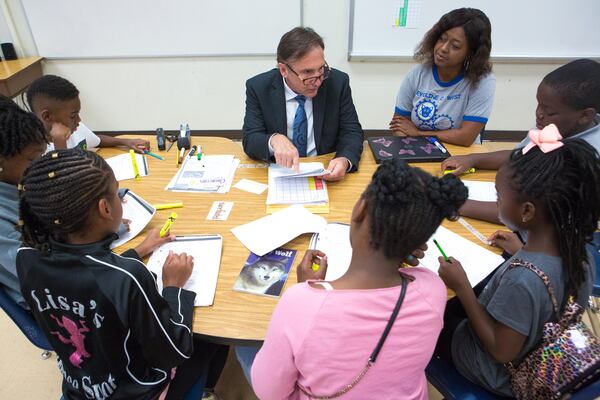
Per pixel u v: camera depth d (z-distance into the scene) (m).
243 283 1.04
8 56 3.09
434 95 2.04
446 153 1.68
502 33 3.04
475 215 1.30
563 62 3.12
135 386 0.90
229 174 1.58
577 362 0.81
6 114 1.02
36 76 3.14
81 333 0.83
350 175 1.57
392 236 0.65
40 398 1.55
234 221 1.29
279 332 0.69
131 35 3.13
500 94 3.31
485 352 0.98
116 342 0.84
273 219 1.27
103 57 3.22
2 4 2.94
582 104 1.26
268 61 3.23
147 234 1.24
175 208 1.37
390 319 0.66
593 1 2.88
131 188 1.49
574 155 0.79
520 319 0.83
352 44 3.13
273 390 0.75
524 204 0.84
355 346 0.65
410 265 0.83
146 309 0.82
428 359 0.73
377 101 3.38
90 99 3.41
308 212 1.30
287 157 1.49
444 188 0.64
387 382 0.69
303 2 2.99
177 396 1.02
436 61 1.91
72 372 0.90
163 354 0.87
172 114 3.49
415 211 0.63
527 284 0.81
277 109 1.70
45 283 0.81
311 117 1.73
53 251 0.82
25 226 0.82
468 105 1.97
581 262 0.84
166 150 1.80
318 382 0.68
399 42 3.10
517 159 0.86
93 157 0.82
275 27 3.09
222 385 1.56
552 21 2.97
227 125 3.54
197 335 0.93
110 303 0.80
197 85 3.35
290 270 1.09
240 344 0.91
